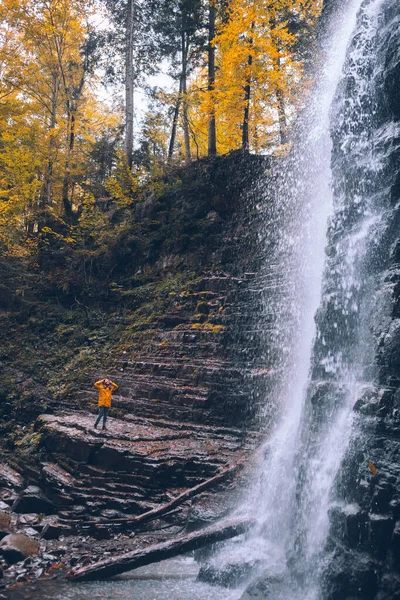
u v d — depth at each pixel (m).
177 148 36.31
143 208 25.30
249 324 16.56
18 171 24.67
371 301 7.89
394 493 6.18
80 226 25.53
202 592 8.05
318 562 6.88
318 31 15.30
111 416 16.52
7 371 21.48
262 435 13.09
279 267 17.59
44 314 24.95
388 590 5.89
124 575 8.77
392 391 6.87
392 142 8.21
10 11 27.56
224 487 10.86
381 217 8.12
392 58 8.57
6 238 25.38
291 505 8.59
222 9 24.34
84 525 10.82
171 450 12.57
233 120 24.16
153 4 28.44
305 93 19.91
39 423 16.16
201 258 21.33
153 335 19.30
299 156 17.86
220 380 15.18
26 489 12.59
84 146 30.31
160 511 10.66
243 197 21.38
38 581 8.46
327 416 8.11
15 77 28.50
